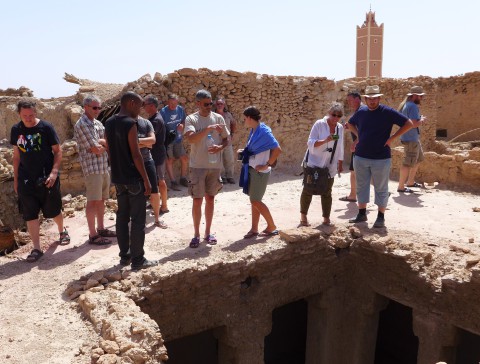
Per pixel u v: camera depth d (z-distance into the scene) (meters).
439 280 5.21
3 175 8.54
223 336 5.54
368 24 42.47
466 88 20.92
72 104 10.45
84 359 3.35
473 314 4.92
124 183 4.59
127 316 3.84
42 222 6.72
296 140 11.40
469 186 8.42
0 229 5.85
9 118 15.20
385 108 5.77
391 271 5.73
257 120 5.47
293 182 9.67
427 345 5.46
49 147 5.16
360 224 6.36
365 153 5.97
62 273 4.86
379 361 8.52
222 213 7.17
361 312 6.21
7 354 3.40
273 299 5.70
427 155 9.09
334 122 5.77
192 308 5.02
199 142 5.21
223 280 5.18
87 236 6.04
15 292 4.43
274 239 5.82
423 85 15.80
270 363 8.38
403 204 7.50
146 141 5.36
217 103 8.86
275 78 10.66
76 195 7.70
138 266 4.82
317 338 6.51
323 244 5.96
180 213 7.15
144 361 3.32
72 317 3.99
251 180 5.59
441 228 6.25
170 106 8.15
